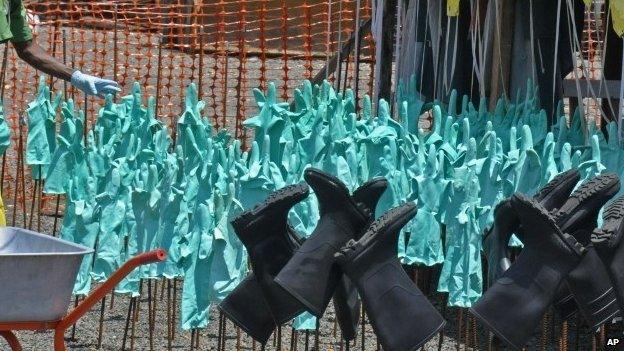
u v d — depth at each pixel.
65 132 7.35
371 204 5.68
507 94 8.96
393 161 6.86
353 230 5.57
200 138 7.00
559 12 7.79
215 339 8.17
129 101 7.39
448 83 9.50
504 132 7.85
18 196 11.98
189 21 18.91
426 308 5.39
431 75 9.77
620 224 5.18
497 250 5.69
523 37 8.84
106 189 7.25
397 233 5.36
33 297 5.34
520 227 5.93
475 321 7.57
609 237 5.15
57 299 5.40
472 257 6.70
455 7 8.36
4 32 6.73
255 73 18.33
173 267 6.97
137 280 7.13
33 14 14.72
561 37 8.96
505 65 8.92
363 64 15.87
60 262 5.36
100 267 7.15
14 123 13.02
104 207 7.16
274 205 5.59
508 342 5.37
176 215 6.95
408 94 8.96
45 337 8.13
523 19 8.82
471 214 6.66
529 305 5.34
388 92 9.77
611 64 9.88
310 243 5.51
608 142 7.14
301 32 20.19
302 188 5.62
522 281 5.35
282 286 5.45
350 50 11.93
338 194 5.51
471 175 6.64
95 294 5.43
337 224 5.53
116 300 9.07
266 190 6.74
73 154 7.29
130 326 8.38
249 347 7.98
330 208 5.55
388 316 5.34
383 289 5.34
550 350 7.94
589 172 6.74
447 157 6.71
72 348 7.86
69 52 16.38
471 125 7.98
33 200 9.17
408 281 5.40
